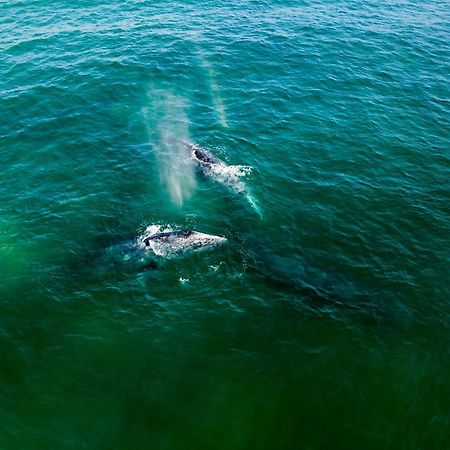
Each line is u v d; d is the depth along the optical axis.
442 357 30.00
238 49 61.91
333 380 28.45
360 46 63.81
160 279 33.75
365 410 27.12
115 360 29.00
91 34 63.72
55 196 40.62
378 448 25.53
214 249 35.84
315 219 39.16
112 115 50.22
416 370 29.20
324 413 26.91
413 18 72.50
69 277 33.91
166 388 27.72
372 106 53.00
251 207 40.03
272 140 47.56
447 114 52.44
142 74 56.34
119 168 43.69
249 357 29.39
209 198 40.88
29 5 69.94
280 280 33.97
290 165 44.66
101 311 31.75
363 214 39.88
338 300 32.88
